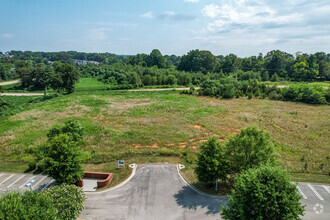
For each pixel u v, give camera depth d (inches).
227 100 2613.2
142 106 2281.0
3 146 1397.6
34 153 1291.8
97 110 2144.4
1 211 530.0
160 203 854.5
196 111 2068.2
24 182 1007.6
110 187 959.0
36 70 4325.8
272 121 1823.3
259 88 2950.3
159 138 1469.0
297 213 584.7
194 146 1353.3
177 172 1075.3
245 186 632.4
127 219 776.9
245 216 600.1
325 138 1487.5
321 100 2412.6
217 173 870.4
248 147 858.8
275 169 651.5
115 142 1408.7
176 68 5935.0
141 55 7032.5
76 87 3777.1
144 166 1131.9
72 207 690.8
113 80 4313.5
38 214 561.6
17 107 2534.5
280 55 4564.5
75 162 911.0
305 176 1039.6
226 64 4938.5
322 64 4409.5
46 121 1823.3
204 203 852.0
